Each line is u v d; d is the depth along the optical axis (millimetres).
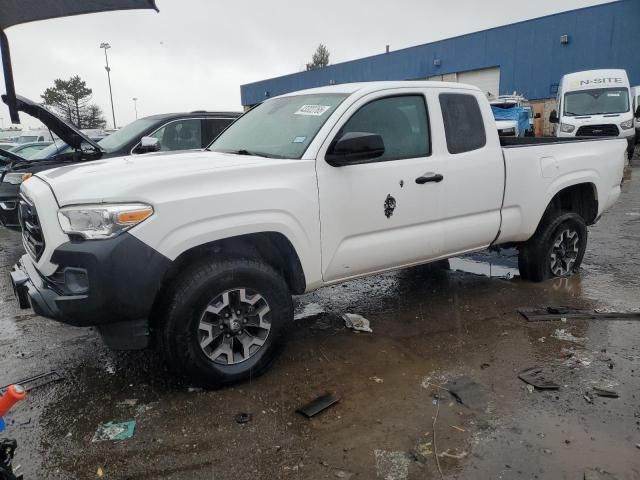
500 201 4594
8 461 2064
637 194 11031
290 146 3705
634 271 5797
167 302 3082
